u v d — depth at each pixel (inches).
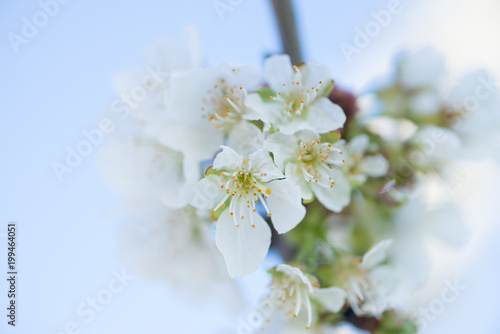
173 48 8.8
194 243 9.0
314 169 8.1
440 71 9.1
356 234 9.0
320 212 8.7
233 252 8.1
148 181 8.8
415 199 9.1
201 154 8.3
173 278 9.0
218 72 8.2
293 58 8.7
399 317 8.6
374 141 8.9
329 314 8.5
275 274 8.3
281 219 8.0
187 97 8.3
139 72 8.8
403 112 9.1
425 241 9.3
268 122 7.9
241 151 8.2
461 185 9.4
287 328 8.4
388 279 8.7
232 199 8.1
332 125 8.0
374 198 9.0
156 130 8.5
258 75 8.1
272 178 8.0
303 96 8.1
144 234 9.0
